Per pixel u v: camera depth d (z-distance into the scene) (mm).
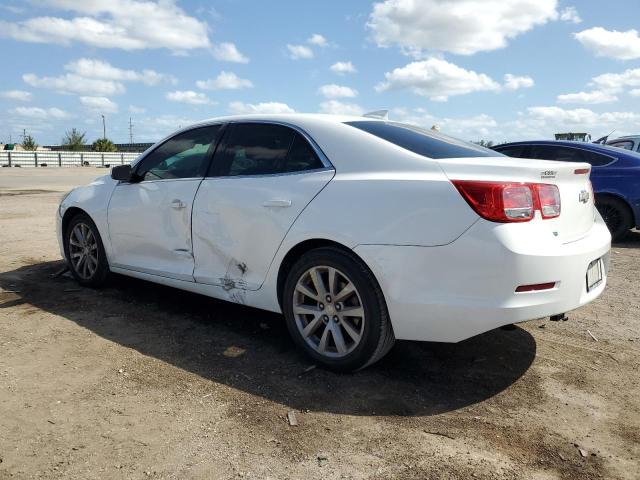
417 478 2367
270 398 3068
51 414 2814
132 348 3730
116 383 3191
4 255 6555
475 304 2912
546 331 4270
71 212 5270
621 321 4543
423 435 2721
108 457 2461
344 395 3127
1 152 49719
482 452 2580
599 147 8445
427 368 3529
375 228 3125
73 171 37812
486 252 2873
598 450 2629
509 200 2895
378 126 3736
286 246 3504
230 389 3164
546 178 3125
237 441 2619
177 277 4258
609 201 8273
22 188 18016
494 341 4027
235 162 3975
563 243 3154
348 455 2527
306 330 3510
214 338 3965
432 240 2979
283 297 3631
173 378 3285
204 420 2807
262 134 3910
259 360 3592
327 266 3340
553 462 2518
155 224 4391
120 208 4684
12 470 2348
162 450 2527
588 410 3020
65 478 2307
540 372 3502
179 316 4426
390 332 3246
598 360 3713
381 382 3309
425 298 3012
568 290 3064
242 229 3752
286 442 2623
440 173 3072
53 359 3502
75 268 5238
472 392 3207
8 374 3260
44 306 4586
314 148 3580
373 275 3170
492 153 3855
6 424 2707
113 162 60188
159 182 4430
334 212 3281
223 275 3934
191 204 4090
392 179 3168
